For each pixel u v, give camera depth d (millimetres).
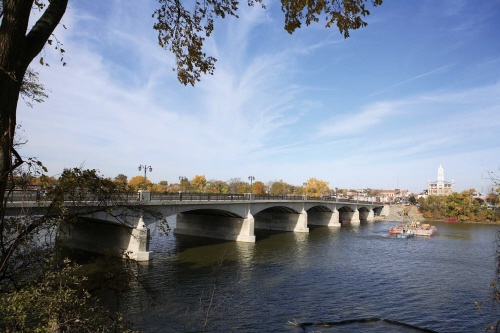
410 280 30141
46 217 6164
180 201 37594
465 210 101625
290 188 149500
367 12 7488
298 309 21984
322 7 7348
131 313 18422
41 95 12641
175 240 49312
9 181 5191
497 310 22625
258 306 22156
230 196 47812
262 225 72688
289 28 8086
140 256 32281
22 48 4980
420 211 121875
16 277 6125
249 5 8578
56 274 6473
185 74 9547
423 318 21172
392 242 55031
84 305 6727
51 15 5520
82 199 6863
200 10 8469
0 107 4723
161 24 8680
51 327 5863
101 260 7793
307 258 38844
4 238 5711
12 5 4812
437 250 47281
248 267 33125
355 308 22609
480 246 51469
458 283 29406
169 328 17656
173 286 25516
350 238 58906
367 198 169125
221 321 19344
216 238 52469
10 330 5539
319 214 86000
